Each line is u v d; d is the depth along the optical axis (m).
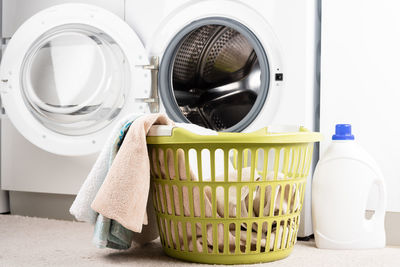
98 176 1.48
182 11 2.03
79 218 1.49
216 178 1.52
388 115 1.77
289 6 1.84
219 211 1.46
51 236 1.87
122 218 1.37
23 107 2.10
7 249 1.66
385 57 1.77
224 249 1.43
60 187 2.22
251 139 1.35
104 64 2.02
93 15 2.02
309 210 1.87
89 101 2.03
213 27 2.03
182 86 2.12
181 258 1.50
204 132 1.72
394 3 1.76
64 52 2.06
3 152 2.35
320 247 1.69
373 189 1.76
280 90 1.87
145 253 1.60
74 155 2.04
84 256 1.56
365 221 1.69
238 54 2.04
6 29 2.35
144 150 1.41
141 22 2.09
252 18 1.90
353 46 1.81
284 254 1.52
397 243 1.77
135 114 1.51
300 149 1.50
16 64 2.08
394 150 1.76
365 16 1.80
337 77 1.83
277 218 1.46
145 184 1.41
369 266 1.43
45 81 2.08
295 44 1.83
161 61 2.06
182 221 1.46
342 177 1.67
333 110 1.84
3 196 2.43
